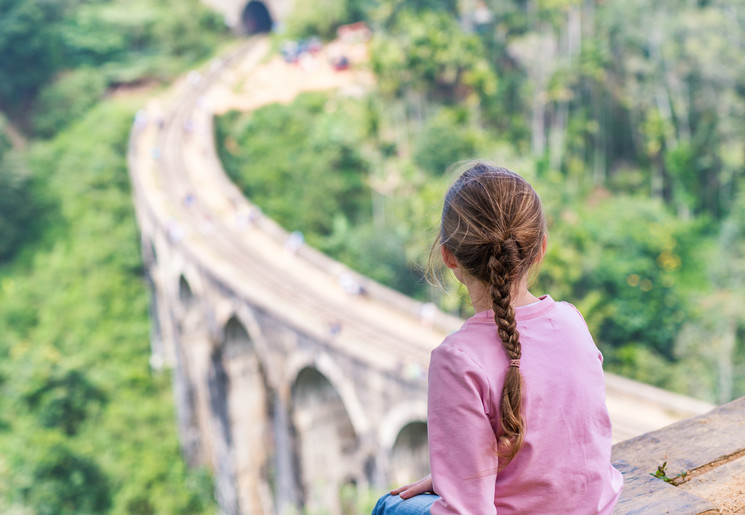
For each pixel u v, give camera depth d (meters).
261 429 43.50
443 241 3.23
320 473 37.47
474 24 83.75
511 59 81.31
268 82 87.75
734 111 67.00
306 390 36.66
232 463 43.47
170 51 96.75
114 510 49.81
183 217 51.66
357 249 61.69
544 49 77.25
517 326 3.14
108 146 80.19
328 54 91.00
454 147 64.44
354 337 35.12
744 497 4.41
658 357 52.75
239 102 83.62
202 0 104.12
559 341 3.13
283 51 92.00
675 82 71.00
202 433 51.31
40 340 66.00
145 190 57.53
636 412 29.77
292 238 45.22
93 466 49.81
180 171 62.09
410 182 64.31
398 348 33.91
